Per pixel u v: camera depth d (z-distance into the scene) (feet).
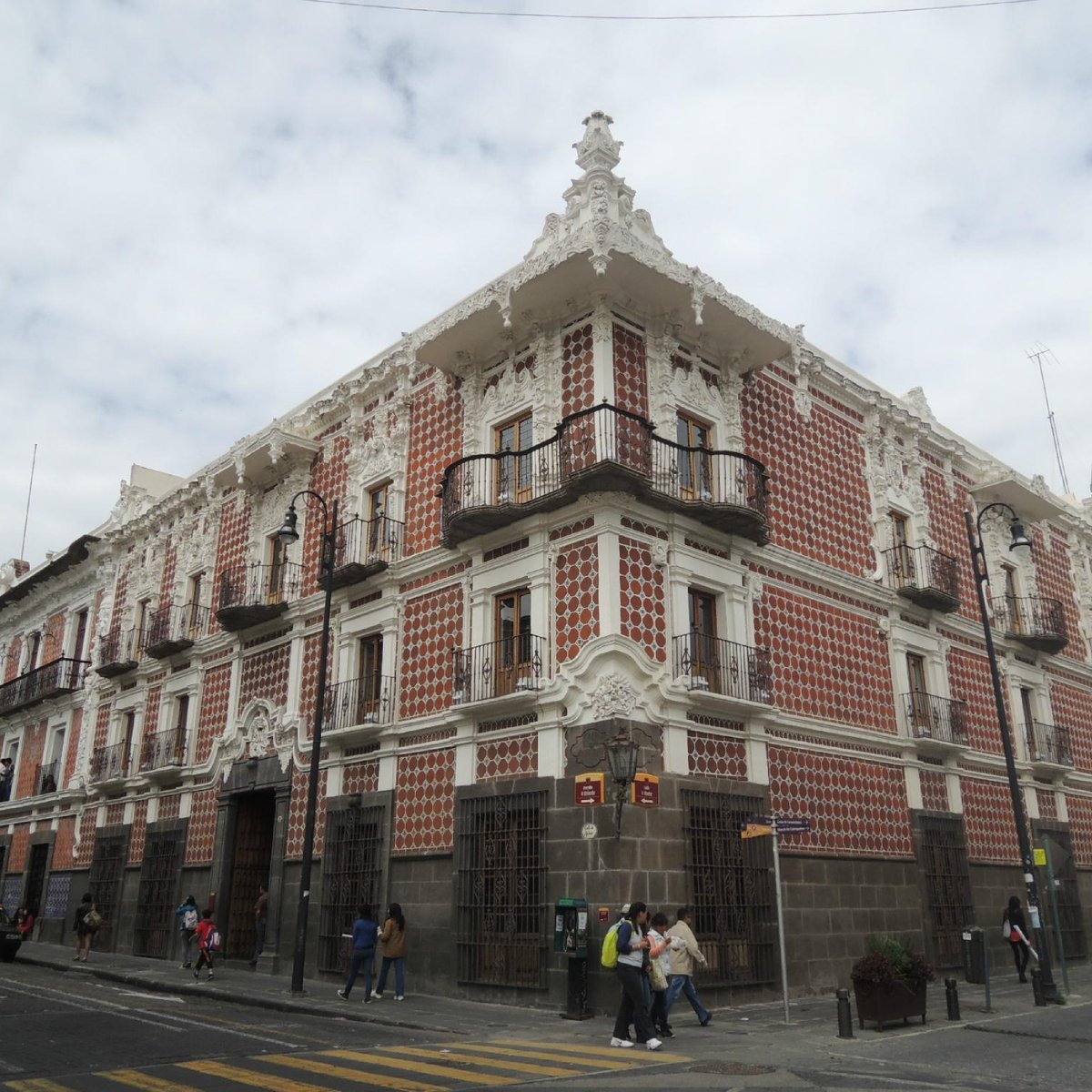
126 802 87.86
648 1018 37.04
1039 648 85.35
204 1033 40.52
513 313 59.36
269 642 75.92
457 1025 43.06
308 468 78.13
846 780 62.69
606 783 48.47
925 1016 44.45
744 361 64.44
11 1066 32.76
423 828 57.82
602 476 51.34
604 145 59.11
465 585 59.82
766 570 62.03
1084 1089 29.37
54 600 115.44
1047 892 77.41
